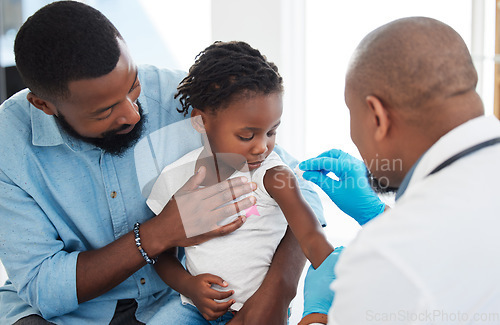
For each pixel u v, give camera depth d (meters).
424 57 0.59
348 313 0.56
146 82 1.10
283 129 2.03
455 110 0.59
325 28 2.00
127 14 2.40
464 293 0.53
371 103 0.62
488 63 1.64
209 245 0.95
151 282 1.07
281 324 0.90
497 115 1.65
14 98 1.02
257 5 1.89
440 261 0.51
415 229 0.52
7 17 2.39
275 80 0.94
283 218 1.00
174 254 1.05
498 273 0.53
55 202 1.00
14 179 0.95
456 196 0.52
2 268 1.83
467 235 0.51
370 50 0.63
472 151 0.56
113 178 1.01
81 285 0.94
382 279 0.52
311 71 2.04
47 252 0.97
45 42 0.80
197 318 1.00
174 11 2.34
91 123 0.89
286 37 1.92
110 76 0.82
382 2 1.91
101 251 0.95
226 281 0.94
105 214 1.04
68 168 0.99
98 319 1.03
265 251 0.96
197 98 0.95
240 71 0.92
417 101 0.60
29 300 0.96
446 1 1.80
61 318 1.00
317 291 0.84
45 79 0.83
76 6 0.83
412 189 0.58
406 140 0.63
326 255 0.89
